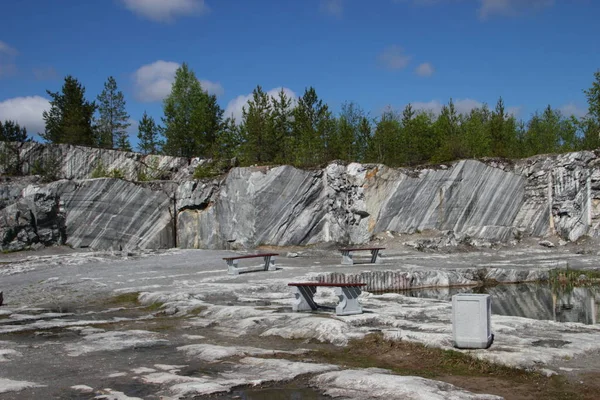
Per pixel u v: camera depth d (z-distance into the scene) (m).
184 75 57.03
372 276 23.27
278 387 8.25
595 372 8.57
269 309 14.90
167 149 52.22
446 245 34.78
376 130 48.09
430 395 7.41
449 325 11.80
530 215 38.75
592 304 19.64
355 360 9.87
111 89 56.81
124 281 22.05
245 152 44.09
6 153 40.00
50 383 8.52
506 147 47.06
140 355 10.33
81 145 45.28
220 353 10.11
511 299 20.84
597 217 36.75
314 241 36.47
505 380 8.52
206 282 21.02
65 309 16.91
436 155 42.88
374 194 37.03
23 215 34.03
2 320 14.86
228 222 36.38
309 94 50.66
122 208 36.38
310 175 36.75
